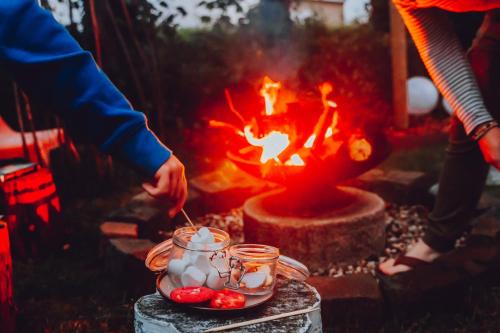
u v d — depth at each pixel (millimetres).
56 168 4402
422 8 2092
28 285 2809
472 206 2484
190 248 1424
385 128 6324
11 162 3291
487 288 2527
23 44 1111
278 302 1440
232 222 3539
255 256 1451
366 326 2281
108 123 1159
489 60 2205
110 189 4426
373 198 3119
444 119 6703
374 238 2914
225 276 1405
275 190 3562
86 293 2725
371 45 6477
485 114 1947
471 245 2615
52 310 2578
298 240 2777
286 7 6141
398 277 2379
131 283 2648
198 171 4863
